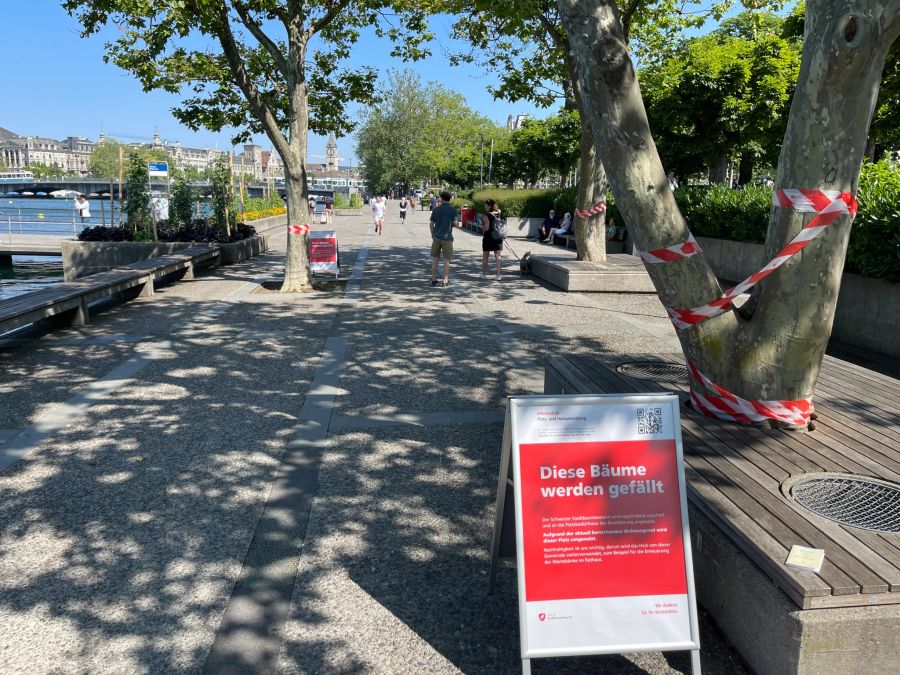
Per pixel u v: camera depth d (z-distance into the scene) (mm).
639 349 8344
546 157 38188
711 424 4074
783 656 2510
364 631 3119
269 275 15672
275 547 3826
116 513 4199
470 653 2984
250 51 14453
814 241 3746
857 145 3670
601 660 2951
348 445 5312
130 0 9703
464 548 3834
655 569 2783
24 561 3664
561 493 2807
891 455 3598
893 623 2422
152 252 18031
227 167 20500
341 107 15328
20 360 7855
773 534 2766
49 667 2863
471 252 21562
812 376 3967
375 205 30172
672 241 4027
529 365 7637
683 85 25000
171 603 3309
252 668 2871
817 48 3566
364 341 8781
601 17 3803
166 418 5902
